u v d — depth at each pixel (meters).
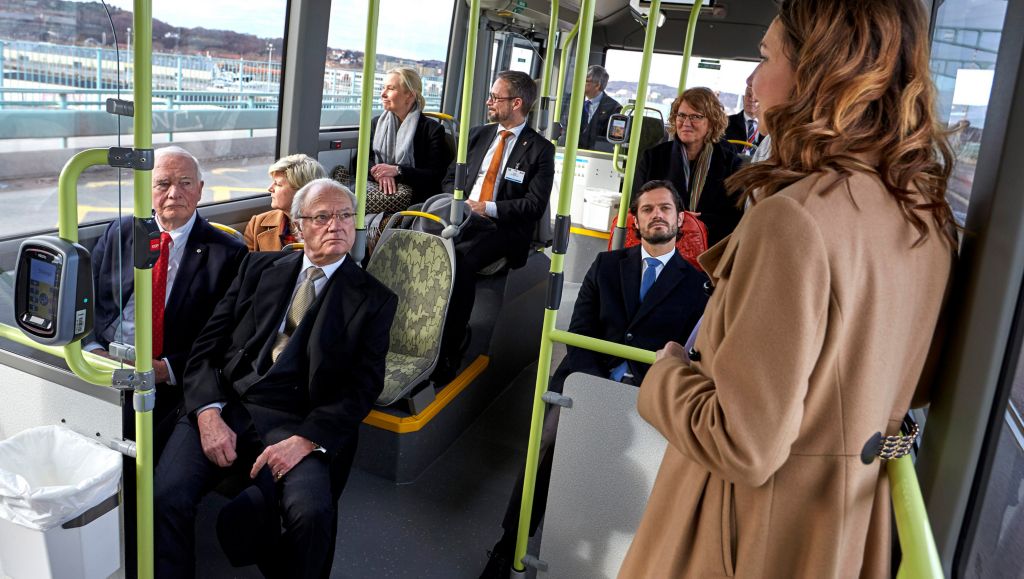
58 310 1.78
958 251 1.31
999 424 1.28
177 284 2.87
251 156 4.55
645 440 2.12
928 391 1.40
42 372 2.07
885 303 1.03
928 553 1.00
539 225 5.14
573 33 4.98
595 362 2.90
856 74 1.00
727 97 7.72
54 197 2.88
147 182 1.80
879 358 1.04
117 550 2.03
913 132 1.03
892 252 1.03
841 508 1.05
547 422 2.77
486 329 4.07
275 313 2.69
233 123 4.32
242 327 2.71
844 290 0.97
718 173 3.93
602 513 2.22
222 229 3.24
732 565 1.14
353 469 3.30
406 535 2.88
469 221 4.32
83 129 2.27
